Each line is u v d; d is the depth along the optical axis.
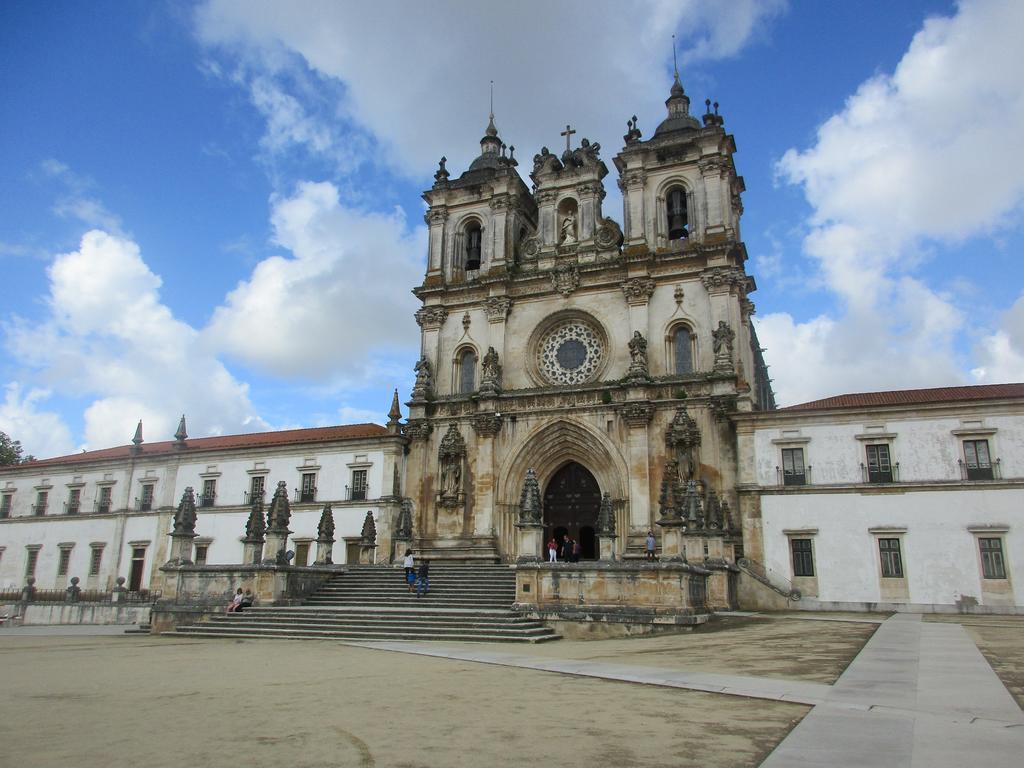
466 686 15.23
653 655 20.78
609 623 29.95
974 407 40.75
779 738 9.87
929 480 40.75
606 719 11.38
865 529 41.25
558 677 16.41
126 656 23.77
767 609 40.75
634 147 54.38
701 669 17.03
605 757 9.13
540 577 31.91
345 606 36.78
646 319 51.00
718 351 47.44
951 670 15.23
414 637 29.05
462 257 59.97
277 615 34.31
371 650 24.50
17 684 16.88
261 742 10.34
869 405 42.56
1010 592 38.09
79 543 65.19
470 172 61.53
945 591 39.16
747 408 47.66
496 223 58.03
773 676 15.49
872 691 12.98
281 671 18.84
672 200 54.56
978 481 39.72
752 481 44.12
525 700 13.30
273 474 59.22
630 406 48.22
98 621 51.72
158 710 13.09
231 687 15.90
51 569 65.75
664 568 30.17
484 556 49.38
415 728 11.05
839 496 42.16
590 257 54.50
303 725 11.48
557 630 30.56
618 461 48.50
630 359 50.88
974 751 8.70
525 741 10.07
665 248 52.53
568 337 54.28
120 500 64.62
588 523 50.97
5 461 87.06
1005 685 13.52
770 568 42.47
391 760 9.23
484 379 53.00
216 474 61.38
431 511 53.16
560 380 53.62
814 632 25.81
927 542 40.03
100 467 66.62
